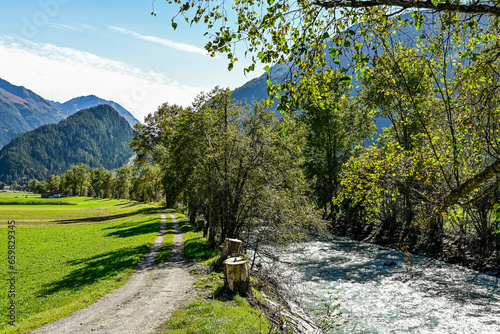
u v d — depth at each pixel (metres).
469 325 14.84
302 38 5.08
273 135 25.84
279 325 11.92
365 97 29.67
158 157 56.22
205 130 28.89
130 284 18.11
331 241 37.25
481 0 4.53
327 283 21.41
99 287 17.83
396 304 17.55
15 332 11.54
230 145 25.77
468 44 6.61
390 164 8.83
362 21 5.21
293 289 19.31
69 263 26.88
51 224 60.84
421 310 16.66
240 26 5.49
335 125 48.00
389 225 36.72
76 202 119.88
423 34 5.40
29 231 49.91
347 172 12.04
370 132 49.53
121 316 12.80
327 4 4.86
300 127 40.91
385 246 33.25
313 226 25.47
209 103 30.08
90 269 23.20
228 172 25.58
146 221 55.44
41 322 12.34
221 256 20.30
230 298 13.90
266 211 22.86
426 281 21.52
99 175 192.25
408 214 28.19
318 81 5.28
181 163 32.88
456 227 27.95
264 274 18.86
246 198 24.97
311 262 27.03
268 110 27.14
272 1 4.92
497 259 22.91
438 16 5.28
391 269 24.59
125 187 148.75
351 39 4.97
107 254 29.05
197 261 23.59
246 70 5.33
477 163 7.12
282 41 5.10
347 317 15.80
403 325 14.91
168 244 32.56
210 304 12.80
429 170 7.29
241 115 28.80
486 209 22.80
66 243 38.78
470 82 5.85
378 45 5.09
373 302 17.88
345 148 53.16
